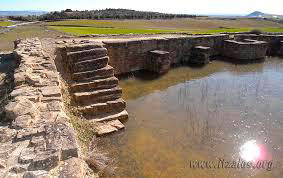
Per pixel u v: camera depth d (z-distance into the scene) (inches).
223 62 709.9
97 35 670.5
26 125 175.3
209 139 302.0
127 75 561.3
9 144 155.3
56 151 143.4
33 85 249.3
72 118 269.1
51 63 320.2
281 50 835.4
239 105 406.3
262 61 742.5
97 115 333.7
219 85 506.6
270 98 438.3
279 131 325.4
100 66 395.5
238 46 733.9
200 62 679.1
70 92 340.5
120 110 353.7
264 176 239.6
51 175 129.5
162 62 572.4
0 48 685.9
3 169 134.0
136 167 247.4
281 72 615.8
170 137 305.4
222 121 349.7
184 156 268.1
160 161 258.2
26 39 515.5
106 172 233.3
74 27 1095.0
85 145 249.9
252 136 311.7
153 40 605.9
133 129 322.7
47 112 199.3
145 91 466.9
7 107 191.8
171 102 415.8
